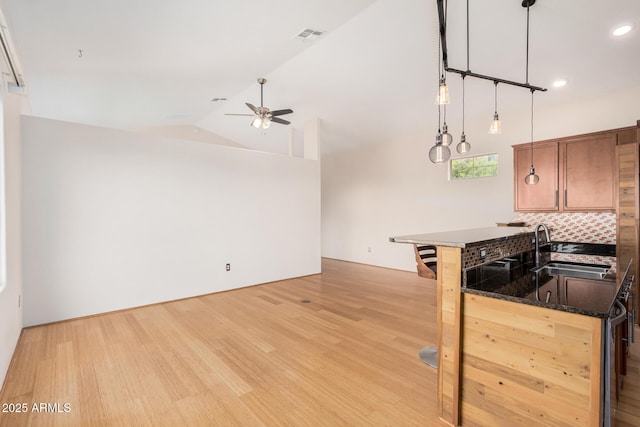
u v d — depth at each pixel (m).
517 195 4.29
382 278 5.76
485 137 5.03
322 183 8.45
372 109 5.41
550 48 3.24
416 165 6.13
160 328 3.33
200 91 5.36
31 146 3.28
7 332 2.43
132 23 2.91
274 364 2.56
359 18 3.30
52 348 2.82
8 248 2.52
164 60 3.85
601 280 2.01
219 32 3.27
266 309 3.97
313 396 2.13
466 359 1.80
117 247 3.84
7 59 2.46
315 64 4.32
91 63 3.74
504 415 1.65
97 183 3.70
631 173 3.29
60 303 3.47
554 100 4.21
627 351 2.27
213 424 1.85
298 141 7.94
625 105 3.74
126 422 1.86
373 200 7.02
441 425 1.84
